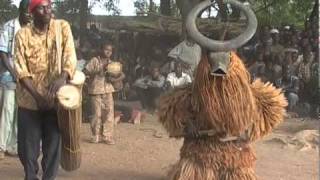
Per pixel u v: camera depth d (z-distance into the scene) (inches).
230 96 169.3
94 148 339.3
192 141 177.8
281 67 578.6
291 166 298.4
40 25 206.2
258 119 177.5
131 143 356.5
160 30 761.6
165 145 351.6
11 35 285.4
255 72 577.6
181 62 349.1
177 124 177.5
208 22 633.0
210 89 169.6
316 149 341.1
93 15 764.6
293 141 352.2
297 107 536.7
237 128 171.6
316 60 568.4
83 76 210.4
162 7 889.5
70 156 217.2
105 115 352.8
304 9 853.8
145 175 278.7
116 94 537.6
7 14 661.9
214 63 167.6
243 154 176.4
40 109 208.4
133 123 445.7
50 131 211.8
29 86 202.1
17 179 267.7
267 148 342.6
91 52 578.6
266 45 639.8
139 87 550.3
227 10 473.1
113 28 770.2
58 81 201.2
